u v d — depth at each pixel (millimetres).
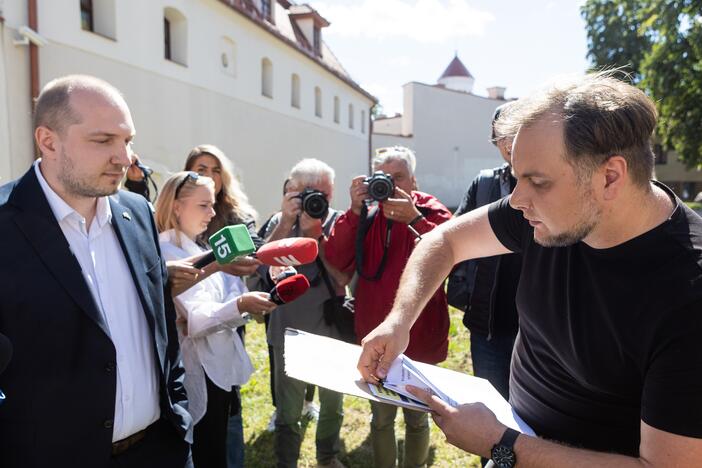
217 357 2398
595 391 1352
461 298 2762
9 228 1425
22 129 7082
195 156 3166
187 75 10891
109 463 1515
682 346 1062
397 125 34938
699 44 12797
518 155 1170
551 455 1188
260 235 3617
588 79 1172
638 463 1104
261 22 13578
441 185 31344
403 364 1654
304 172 3080
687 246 1122
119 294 1642
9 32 6852
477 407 1351
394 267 2727
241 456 2736
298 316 3031
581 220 1157
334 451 3172
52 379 1414
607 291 1219
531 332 1555
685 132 14812
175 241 2451
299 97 16859
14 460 1393
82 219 1571
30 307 1389
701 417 1032
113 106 1523
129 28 9125
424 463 2898
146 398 1661
